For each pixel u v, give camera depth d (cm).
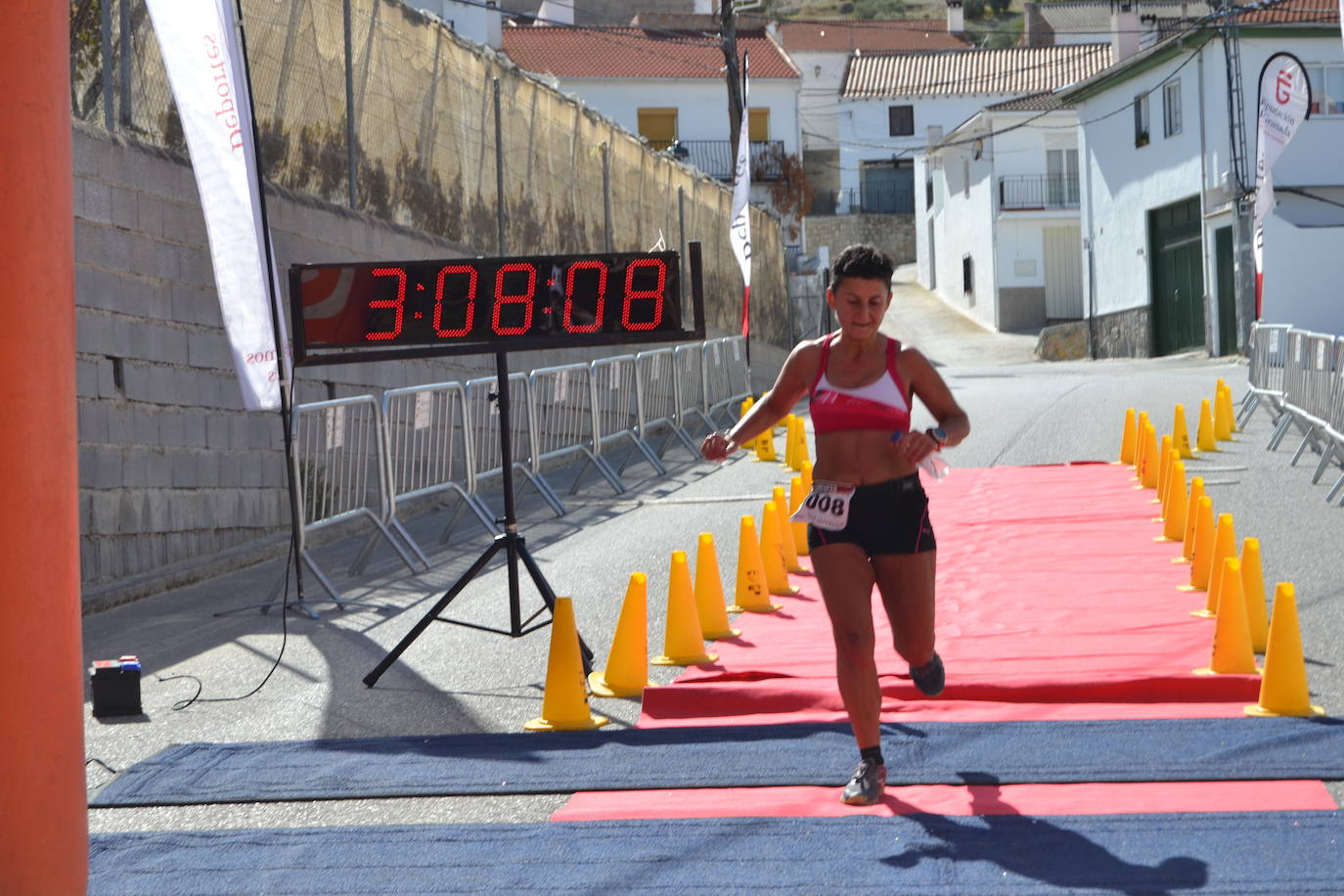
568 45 5169
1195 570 838
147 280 1014
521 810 521
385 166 1466
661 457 1712
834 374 511
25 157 326
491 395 770
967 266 4916
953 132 4881
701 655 734
